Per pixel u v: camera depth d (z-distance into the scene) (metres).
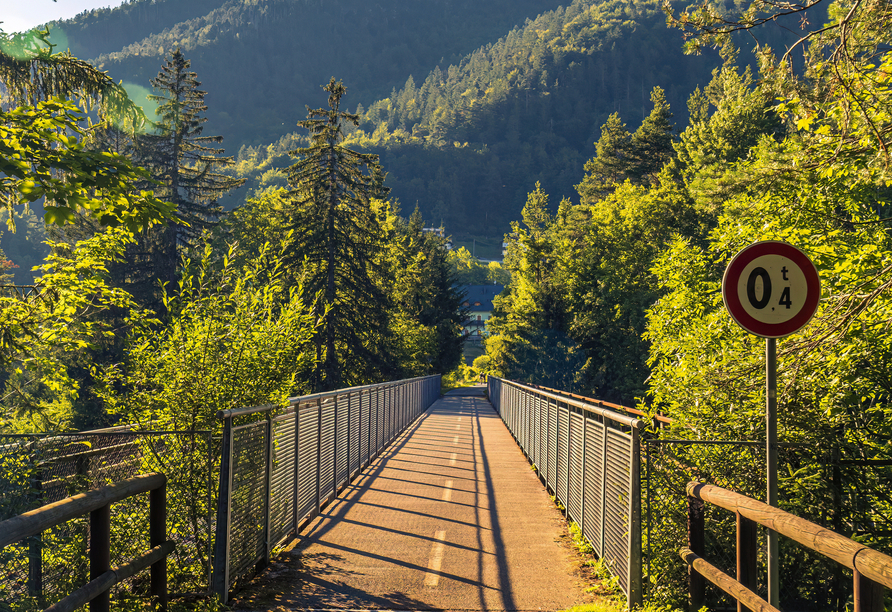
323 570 7.44
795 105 7.13
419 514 10.48
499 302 74.25
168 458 7.14
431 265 81.75
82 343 9.85
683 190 49.31
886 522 6.52
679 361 8.77
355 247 43.69
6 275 46.59
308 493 9.77
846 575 6.29
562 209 83.38
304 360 8.29
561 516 10.43
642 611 5.91
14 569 5.39
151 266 41.41
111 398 7.40
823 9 6.85
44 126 6.71
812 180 8.23
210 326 7.47
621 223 53.50
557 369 56.38
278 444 8.21
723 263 13.66
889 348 6.80
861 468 6.64
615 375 52.94
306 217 42.41
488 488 12.88
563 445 11.05
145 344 7.39
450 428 26.70
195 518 6.96
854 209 10.88
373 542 8.74
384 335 49.19
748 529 4.09
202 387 7.20
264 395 7.59
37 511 3.22
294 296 8.36
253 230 51.53
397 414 22.41
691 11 7.06
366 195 44.50
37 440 6.25
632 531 6.17
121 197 6.71
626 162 73.25
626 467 6.61
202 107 45.31
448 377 88.38
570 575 7.39
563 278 62.59
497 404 38.75
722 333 9.01
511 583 7.07
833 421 6.79
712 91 66.56
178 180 44.06
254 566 7.29
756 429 6.93
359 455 14.46
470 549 8.45
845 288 7.39
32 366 9.71
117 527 6.79
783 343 7.03
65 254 10.06
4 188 6.50
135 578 6.63
